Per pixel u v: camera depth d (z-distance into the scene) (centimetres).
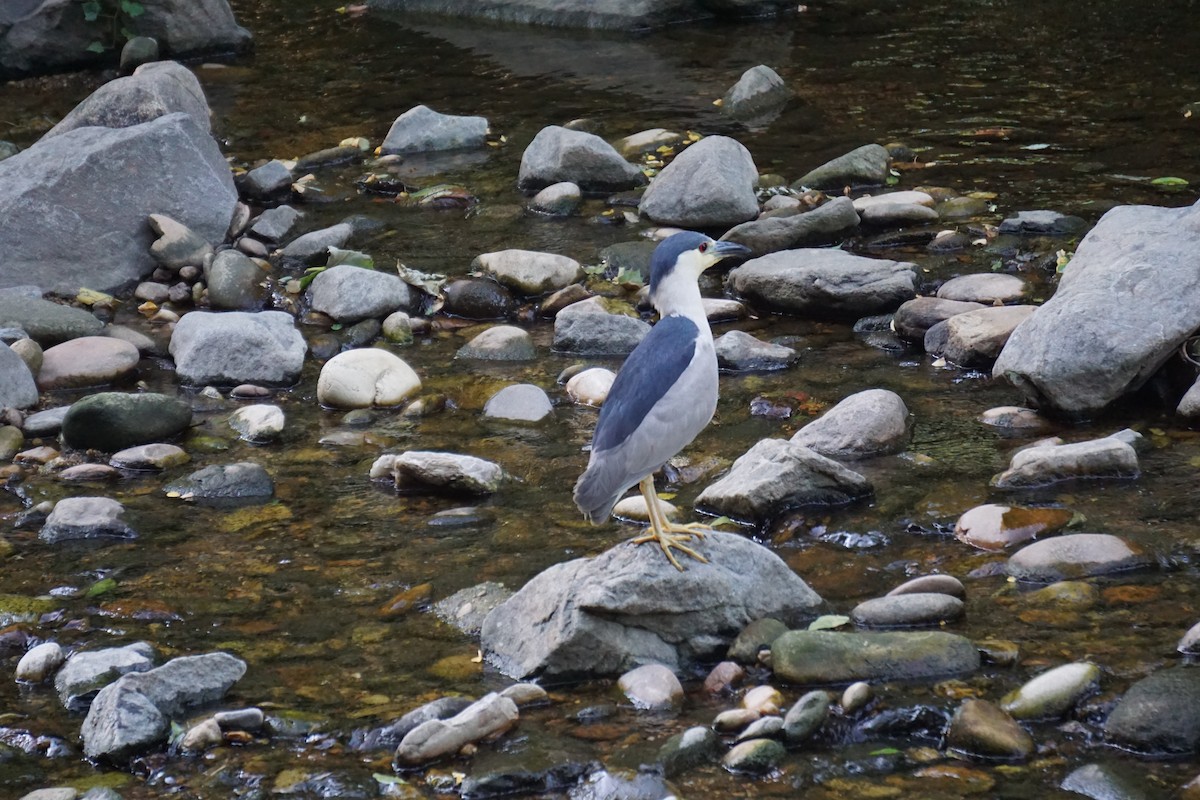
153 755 896
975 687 905
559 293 1670
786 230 1769
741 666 955
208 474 1285
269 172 2083
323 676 978
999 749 834
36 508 1240
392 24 3162
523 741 882
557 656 952
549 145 2094
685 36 2941
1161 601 989
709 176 1897
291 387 1520
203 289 1734
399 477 1265
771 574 1009
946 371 1454
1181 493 1148
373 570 1127
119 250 1789
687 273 1066
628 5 3008
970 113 2330
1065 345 1298
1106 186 1945
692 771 843
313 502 1255
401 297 1680
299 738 907
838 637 940
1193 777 800
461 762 870
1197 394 1273
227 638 1032
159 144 1833
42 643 1029
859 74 2594
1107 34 2770
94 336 1586
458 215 2000
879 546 1109
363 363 1480
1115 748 836
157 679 942
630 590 954
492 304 1675
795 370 1478
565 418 1403
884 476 1228
